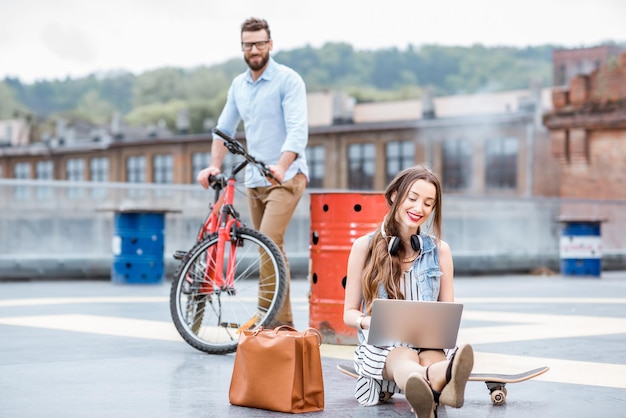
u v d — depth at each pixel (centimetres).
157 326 711
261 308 573
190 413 372
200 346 555
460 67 10881
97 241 1555
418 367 345
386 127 5753
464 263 1748
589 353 565
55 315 806
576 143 4719
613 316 835
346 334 602
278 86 626
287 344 375
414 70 11450
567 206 2055
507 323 765
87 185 1495
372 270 386
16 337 633
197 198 1565
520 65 10281
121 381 448
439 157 5494
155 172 6962
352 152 5894
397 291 384
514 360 532
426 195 381
